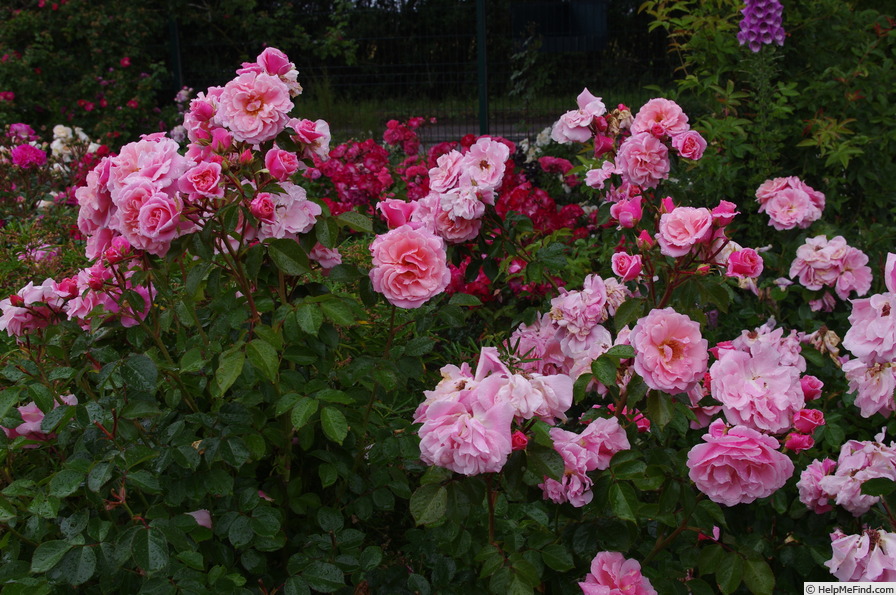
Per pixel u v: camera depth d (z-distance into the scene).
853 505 1.68
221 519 1.73
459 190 2.18
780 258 3.67
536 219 3.63
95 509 1.76
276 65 2.00
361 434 1.93
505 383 1.40
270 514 1.74
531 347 2.40
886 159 4.41
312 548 1.78
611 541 1.65
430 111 11.15
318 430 2.00
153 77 10.63
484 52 9.62
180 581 1.57
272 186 1.75
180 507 1.80
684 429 1.74
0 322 1.94
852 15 4.82
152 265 1.84
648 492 1.90
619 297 2.43
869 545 1.61
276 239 1.73
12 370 1.82
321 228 1.83
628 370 1.93
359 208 4.44
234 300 1.84
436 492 1.47
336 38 11.64
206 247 1.72
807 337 2.69
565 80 10.40
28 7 10.59
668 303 1.89
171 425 1.72
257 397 1.79
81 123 10.39
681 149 2.75
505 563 1.58
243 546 1.75
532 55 10.48
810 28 4.61
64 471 1.57
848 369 1.98
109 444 1.70
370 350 2.28
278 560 2.07
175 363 2.12
